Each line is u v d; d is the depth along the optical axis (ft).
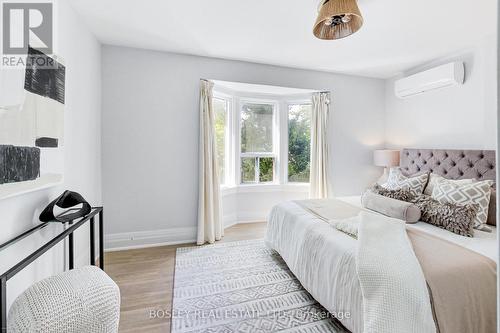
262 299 6.17
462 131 9.27
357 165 12.82
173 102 9.80
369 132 12.94
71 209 6.09
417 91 10.76
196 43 8.91
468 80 9.05
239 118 12.57
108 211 9.17
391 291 3.89
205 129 10.05
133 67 9.29
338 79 12.32
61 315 3.41
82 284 3.84
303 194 13.01
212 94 10.44
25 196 4.51
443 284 3.91
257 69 10.94
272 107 13.24
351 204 8.56
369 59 10.36
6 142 3.78
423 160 10.27
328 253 5.35
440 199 7.05
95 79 8.41
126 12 6.91
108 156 9.12
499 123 1.37
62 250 6.17
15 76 4.04
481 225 6.10
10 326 3.23
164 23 7.51
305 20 7.28
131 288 6.64
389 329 3.70
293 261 6.82
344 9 5.45
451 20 7.22
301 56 10.12
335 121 12.38
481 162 8.05
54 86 5.29
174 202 9.97
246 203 12.72
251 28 7.79
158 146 9.68
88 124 7.80
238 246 9.62
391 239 5.01
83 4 6.50
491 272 4.14
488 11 6.76
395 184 8.79
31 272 4.76
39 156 4.69
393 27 7.63
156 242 9.77
